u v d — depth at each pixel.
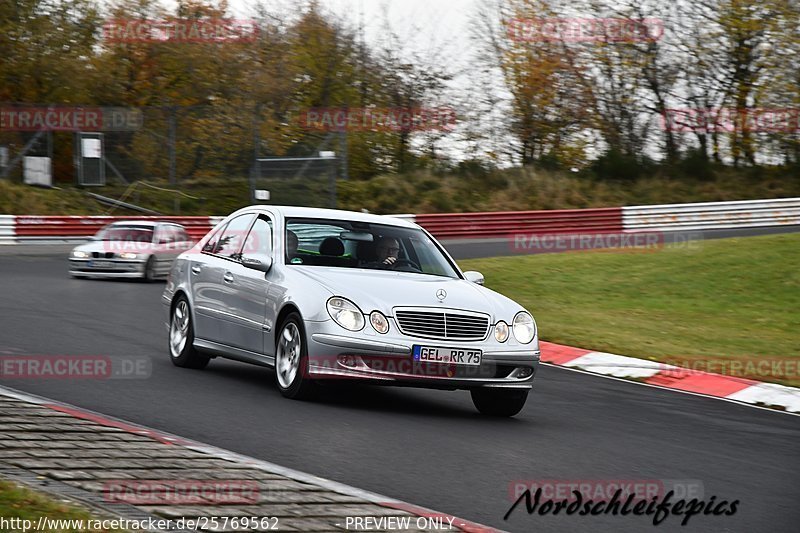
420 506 10.76
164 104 79.88
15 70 74.38
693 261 46.78
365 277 17.00
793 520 11.54
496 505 11.09
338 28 90.81
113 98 78.56
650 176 86.06
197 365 19.94
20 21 75.69
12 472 10.20
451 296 16.80
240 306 18.16
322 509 9.86
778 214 75.94
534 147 90.81
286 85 80.38
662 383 23.73
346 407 16.45
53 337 23.03
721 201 81.88
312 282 16.66
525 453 14.05
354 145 87.38
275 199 69.56
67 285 37.34
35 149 68.81
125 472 10.66
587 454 14.41
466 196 79.25
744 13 85.62
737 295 39.31
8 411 13.42
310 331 16.12
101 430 12.75
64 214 62.78
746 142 88.88
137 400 15.97
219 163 72.69
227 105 75.12
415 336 16.06
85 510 8.81
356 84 91.38
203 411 15.30
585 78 90.38
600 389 21.91
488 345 16.42
